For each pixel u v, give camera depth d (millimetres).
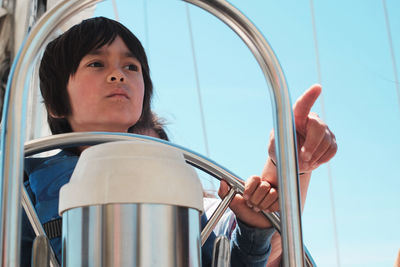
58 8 515
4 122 475
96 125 1131
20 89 485
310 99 667
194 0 566
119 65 1154
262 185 825
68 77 1146
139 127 1327
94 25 1170
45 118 1824
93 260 404
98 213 410
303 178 877
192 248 428
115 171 414
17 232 449
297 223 533
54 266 753
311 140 682
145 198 408
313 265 834
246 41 584
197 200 441
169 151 442
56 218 955
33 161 1058
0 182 459
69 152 1092
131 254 399
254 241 912
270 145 725
